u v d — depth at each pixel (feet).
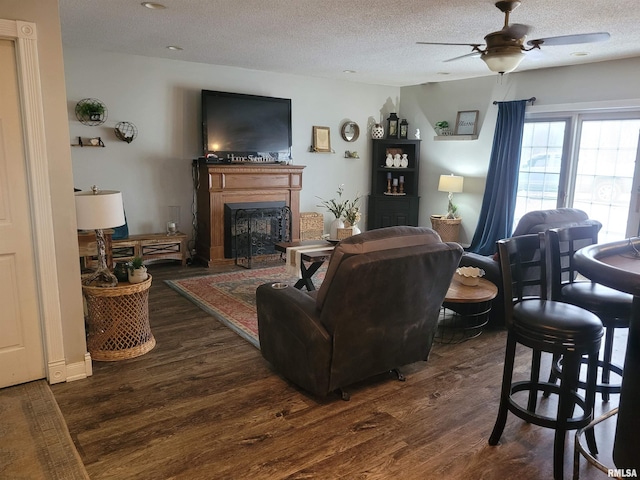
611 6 10.96
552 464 7.34
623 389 5.40
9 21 8.10
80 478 6.81
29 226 9.06
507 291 7.32
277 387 9.64
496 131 20.77
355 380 9.17
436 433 8.13
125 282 11.03
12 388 9.30
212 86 20.03
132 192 18.97
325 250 15.67
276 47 16.12
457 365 10.80
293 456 7.43
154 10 12.07
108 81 17.80
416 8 11.48
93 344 10.73
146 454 7.39
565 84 18.60
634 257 6.11
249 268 19.33
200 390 9.46
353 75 21.89
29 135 8.57
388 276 8.26
